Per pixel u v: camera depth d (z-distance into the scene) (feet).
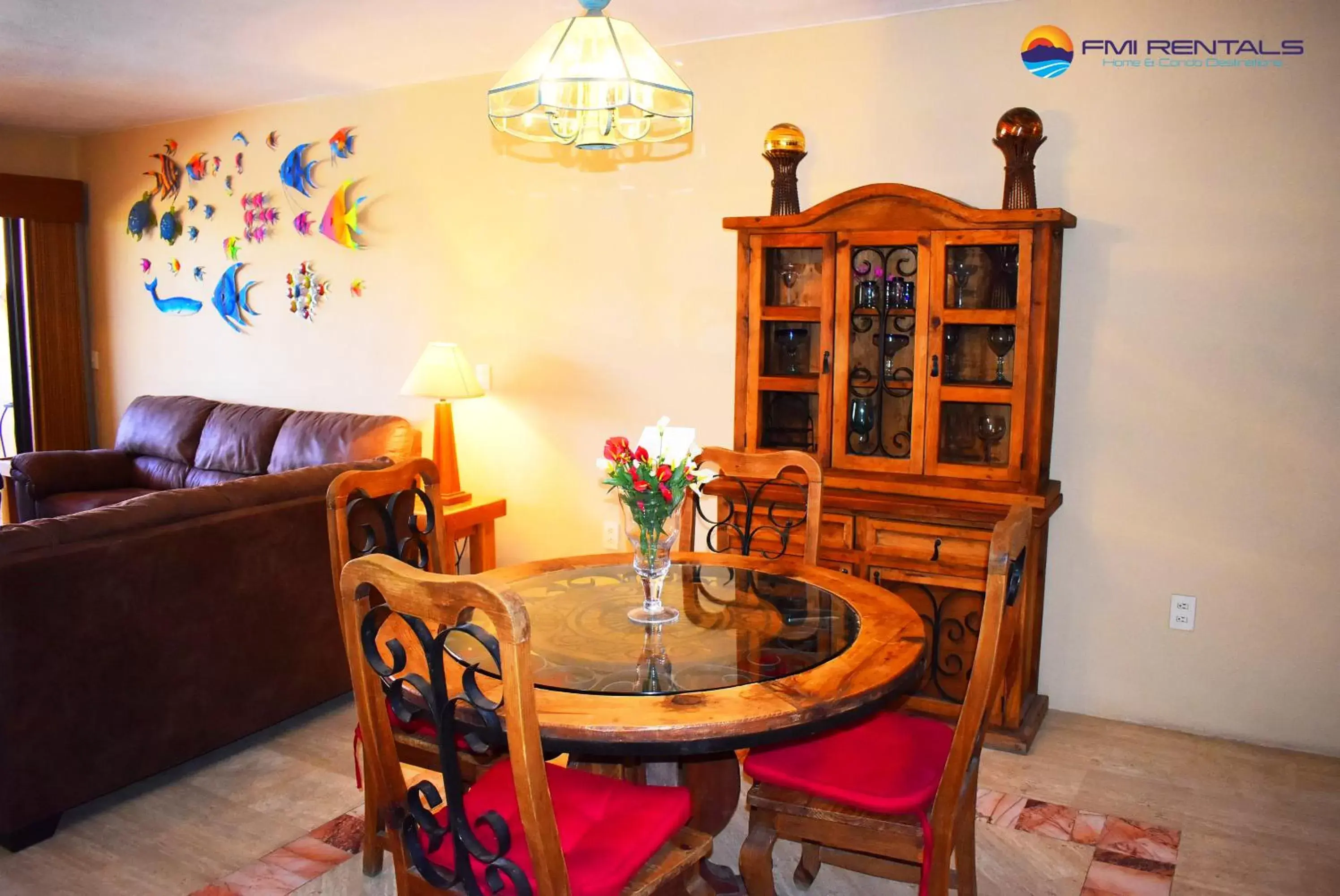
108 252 19.21
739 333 10.77
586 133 7.64
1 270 19.63
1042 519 9.21
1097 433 10.15
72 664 8.00
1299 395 9.27
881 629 6.32
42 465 16.33
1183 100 9.45
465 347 14.57
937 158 10.69
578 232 13.30
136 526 8.51
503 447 14.42
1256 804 8.55
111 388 19.69
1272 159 9.16
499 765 6.12
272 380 17.01
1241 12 9.13
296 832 8.23
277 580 9.78
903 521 9.72
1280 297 9.25
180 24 11.56
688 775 7.13
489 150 13.94
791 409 10.89
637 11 10.73
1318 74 8.91
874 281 10.06
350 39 12.14
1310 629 9.45
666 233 12.59
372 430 14.28
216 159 17.08
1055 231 9.33
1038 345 9.24
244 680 9.53
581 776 5.83
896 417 10.14
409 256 14.96
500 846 4.46
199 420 16.61
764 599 7.03
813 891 7.44
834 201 9.93
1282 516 9.45
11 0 10.69
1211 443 9.66
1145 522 10.03
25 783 7.79
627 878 4.98
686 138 12.26
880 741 6.39
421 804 4.83
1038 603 9.99
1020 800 8.62
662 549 6.59
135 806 8.68
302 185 15.97
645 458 6.44
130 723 8.50
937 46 10.57
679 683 5.40
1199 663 9.96
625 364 13.15
